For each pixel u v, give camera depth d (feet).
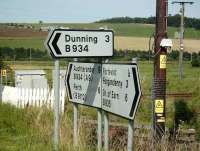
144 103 53.01
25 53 310.65
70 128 30.99
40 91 55.16
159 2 32.91
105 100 23.88
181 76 141.59
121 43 334.03
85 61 26.73
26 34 343.05
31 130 35.40
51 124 34.40
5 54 303.68
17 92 57.36
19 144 32.86
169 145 24.54
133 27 435.94
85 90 26.81
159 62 33.19
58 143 27.04
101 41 27.25
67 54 26.68
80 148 26.07
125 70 21.25
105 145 24.30
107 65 23.50
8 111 44.24
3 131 37.76
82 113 43.57
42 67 231.09
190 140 28.45
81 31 26.86
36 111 41.81
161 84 33.22
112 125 34.45
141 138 25.54
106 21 495.82
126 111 21.09
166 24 33.06
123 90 21.48
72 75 28.43
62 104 46.24
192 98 63.67
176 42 343.67
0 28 344.49
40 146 29.14
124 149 25.45
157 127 32.22
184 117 47.26
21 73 95.04
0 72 107.65
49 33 26.25
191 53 311.88
